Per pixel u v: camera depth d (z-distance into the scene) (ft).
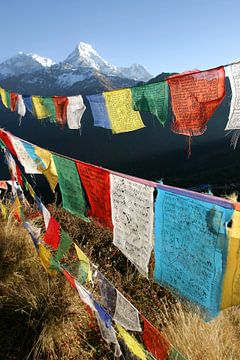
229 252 4.06
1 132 13.30
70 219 16.89
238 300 4.11
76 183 7.41
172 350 5.75
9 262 12.26
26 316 10.18
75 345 9.73
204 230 4.31
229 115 5.08
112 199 6.18
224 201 3.98
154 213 5.18
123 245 6.21
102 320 8.12
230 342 9.80
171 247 4.95
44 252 10.81
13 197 15.99
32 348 9.21
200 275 4.54
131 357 8.09
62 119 11.09
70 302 10.59
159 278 5.40
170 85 6.14
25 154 10.36
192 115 5.82
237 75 4.91
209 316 4.56
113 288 7.45
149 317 11.05
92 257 14.17
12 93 15.70
